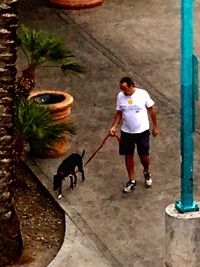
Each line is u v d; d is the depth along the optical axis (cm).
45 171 1542
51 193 1473
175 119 1716
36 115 1352
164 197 1462
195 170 1541
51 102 1598
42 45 1412
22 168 1566
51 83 1872
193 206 1080
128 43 2061
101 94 1823
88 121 1714
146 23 2166
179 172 1539
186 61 1039
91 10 2242
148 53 2006
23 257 1328
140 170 1545
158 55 1997
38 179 1518
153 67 1939
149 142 1582
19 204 1465
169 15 2209
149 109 1456
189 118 1052
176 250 1086
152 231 1373
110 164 1566
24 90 1401
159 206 1438
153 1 2298
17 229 1309
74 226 1388
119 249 1333
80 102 1791
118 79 1888
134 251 1327
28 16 2222
